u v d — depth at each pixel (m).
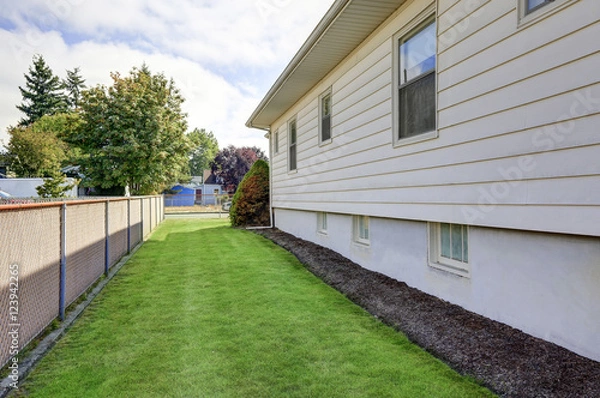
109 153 19.70
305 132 9.04
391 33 5.00
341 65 6.71
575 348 2.65
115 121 19.73
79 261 4.72
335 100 7.04
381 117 5.29
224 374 2.82
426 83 4.36
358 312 4.23
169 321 3.99
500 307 3.32
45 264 3.55
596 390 2.24
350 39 5.80
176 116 22.59
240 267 6.72
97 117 20.02
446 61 3.89
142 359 3.09
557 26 2.68
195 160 63.62
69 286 4.30
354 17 5.09
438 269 4.22
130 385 2.68
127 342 3.44
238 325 3.84
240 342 3.41
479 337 3.12
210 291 5.15
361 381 2.69
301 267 6.73
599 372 2.39
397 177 4.87
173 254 8.22
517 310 3.14
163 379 2.76
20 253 3.01
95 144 20.70
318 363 2.98
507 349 2.86
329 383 2.67
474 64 3.50
